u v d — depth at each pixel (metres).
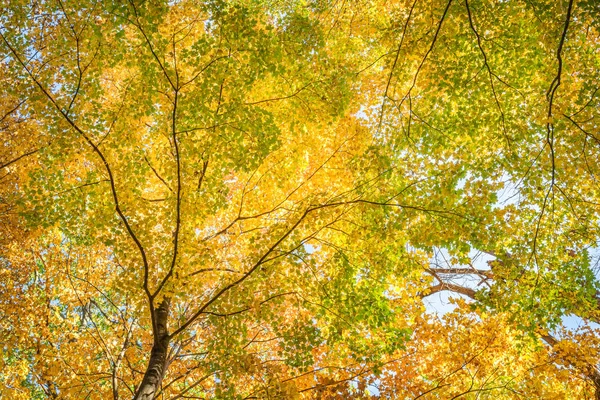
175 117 4.75
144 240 5.13
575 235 5.56
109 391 6.46
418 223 5.70
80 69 4.46
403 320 6.47
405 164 5.88
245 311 5.36
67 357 6.39
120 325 7.19
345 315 5.53
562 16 4.65
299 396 4.93
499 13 5.12
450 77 5.63
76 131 4.64
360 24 6.59
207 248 5.22
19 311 6.48
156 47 4.51
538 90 5.64
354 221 5.68
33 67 4.88
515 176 5.67
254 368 5.09
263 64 4.78
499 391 6.42
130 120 4.86
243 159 4.91
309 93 5.50
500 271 5.72
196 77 4.66
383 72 6.70
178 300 5.91
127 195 4.95
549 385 7.04
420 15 5.60
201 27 5.22
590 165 5.22
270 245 5.34
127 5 4.11
